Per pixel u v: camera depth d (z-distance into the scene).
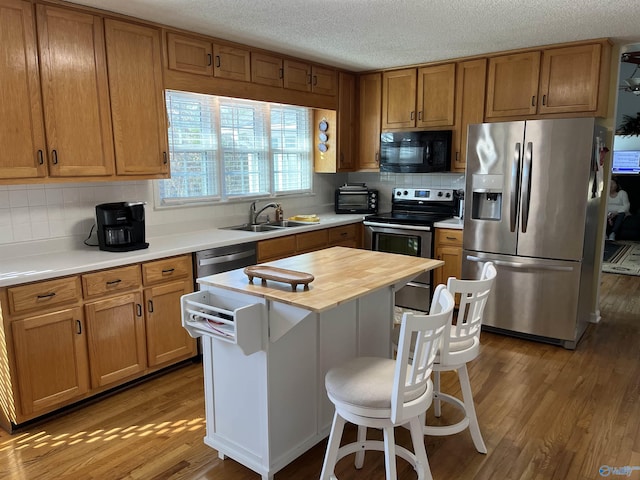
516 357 3.50
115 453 2.35
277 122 4.68
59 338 2.61
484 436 2.48
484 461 2.27
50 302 2.54
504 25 3.25
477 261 3.97
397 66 4.68
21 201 2.91
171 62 3.28
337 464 2.27
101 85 2.93
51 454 2.34
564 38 3.61
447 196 4.81
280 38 3.57
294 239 4.07
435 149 4.50
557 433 2.50
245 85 3.80
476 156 3.86
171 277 3.13
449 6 2.83
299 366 2.19
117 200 3.39
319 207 5.32
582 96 3.76
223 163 4.17
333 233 4.54
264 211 4.60
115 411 2.75
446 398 2.47
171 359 3.21
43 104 2.67
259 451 2.12
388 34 3.47
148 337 3.05
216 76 3.58
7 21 2.49
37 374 2.54
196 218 3.97
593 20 3.13
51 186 3.04
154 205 3.63
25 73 2.59
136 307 2.96
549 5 2.82
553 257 3.62
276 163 4.73
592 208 3.69
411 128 4.73
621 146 8.83
